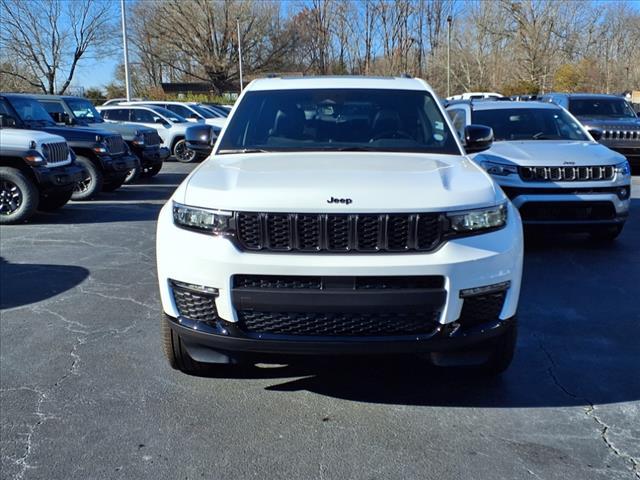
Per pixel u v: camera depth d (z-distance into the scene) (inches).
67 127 454.3
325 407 139.4
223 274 124.5
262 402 141.4
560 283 235.3
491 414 136.0
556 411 137.3
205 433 128.2
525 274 248.2
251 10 2080.5
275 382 151.0
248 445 123.8
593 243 303.7
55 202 395.2
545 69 1871.3
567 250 289.3
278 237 123.9
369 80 200.4
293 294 121.9
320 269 121.0
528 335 182.1
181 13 2059.5
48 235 322.7
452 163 155.3
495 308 131.4
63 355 166.4
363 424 132.0
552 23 1876.2
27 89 1622.8
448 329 125.4
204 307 129.2
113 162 454.6
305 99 187.2
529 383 150.9
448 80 2036.2
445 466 116.6
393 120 180.7
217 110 997.2
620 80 1900.8
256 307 124.0
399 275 121.6
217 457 119.6
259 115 182.9
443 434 127.8
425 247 124.0
